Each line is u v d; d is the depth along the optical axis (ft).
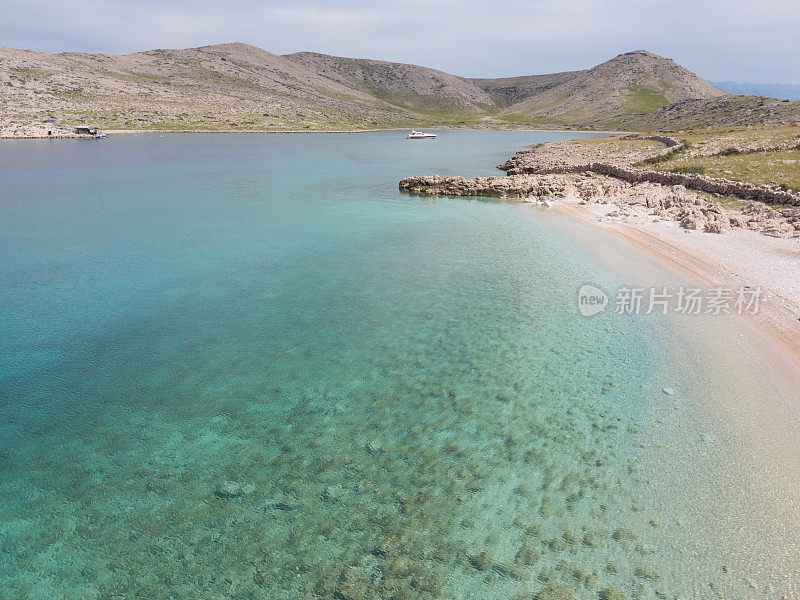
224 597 38.17
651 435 55.57
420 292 102.17
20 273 114.11
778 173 175.73
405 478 50.65
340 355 76.79
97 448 55.77
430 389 67.10
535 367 71.97
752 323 80.07
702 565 39.40
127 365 73.97
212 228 157.69
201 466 52.85
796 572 38.32
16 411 62.54
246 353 77.61
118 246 136.67
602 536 42.63
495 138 653.30
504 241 138.72
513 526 44.16
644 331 80.94
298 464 52.95
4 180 255.09
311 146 495.00
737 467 49.75
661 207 163.53
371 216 175.73
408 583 38.99
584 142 379.55
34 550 42.57
